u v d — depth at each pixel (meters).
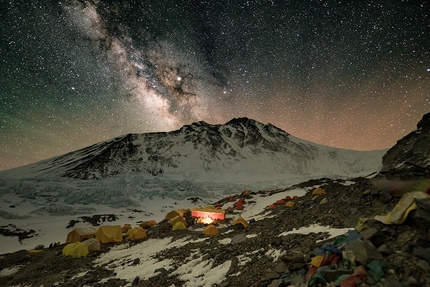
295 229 8.53
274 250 6.66
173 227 18.31
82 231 18.45
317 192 19.25
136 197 47.50
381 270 3.58
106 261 11.98
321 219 8.42
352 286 3.51
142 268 8.89
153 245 14.76
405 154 9.22
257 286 4.97
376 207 6.86
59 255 13.78
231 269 6.46
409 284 3.26
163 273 7.80
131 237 17.53
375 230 4.52
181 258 9.25
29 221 29.42
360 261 3.86
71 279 9.17
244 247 8.16
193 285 6.29
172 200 48.03
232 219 20.88
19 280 10.62
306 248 5.85
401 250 3.96
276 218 12.60
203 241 11.89
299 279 4.47
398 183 7.11
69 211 34.47
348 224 6.84
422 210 4.31
